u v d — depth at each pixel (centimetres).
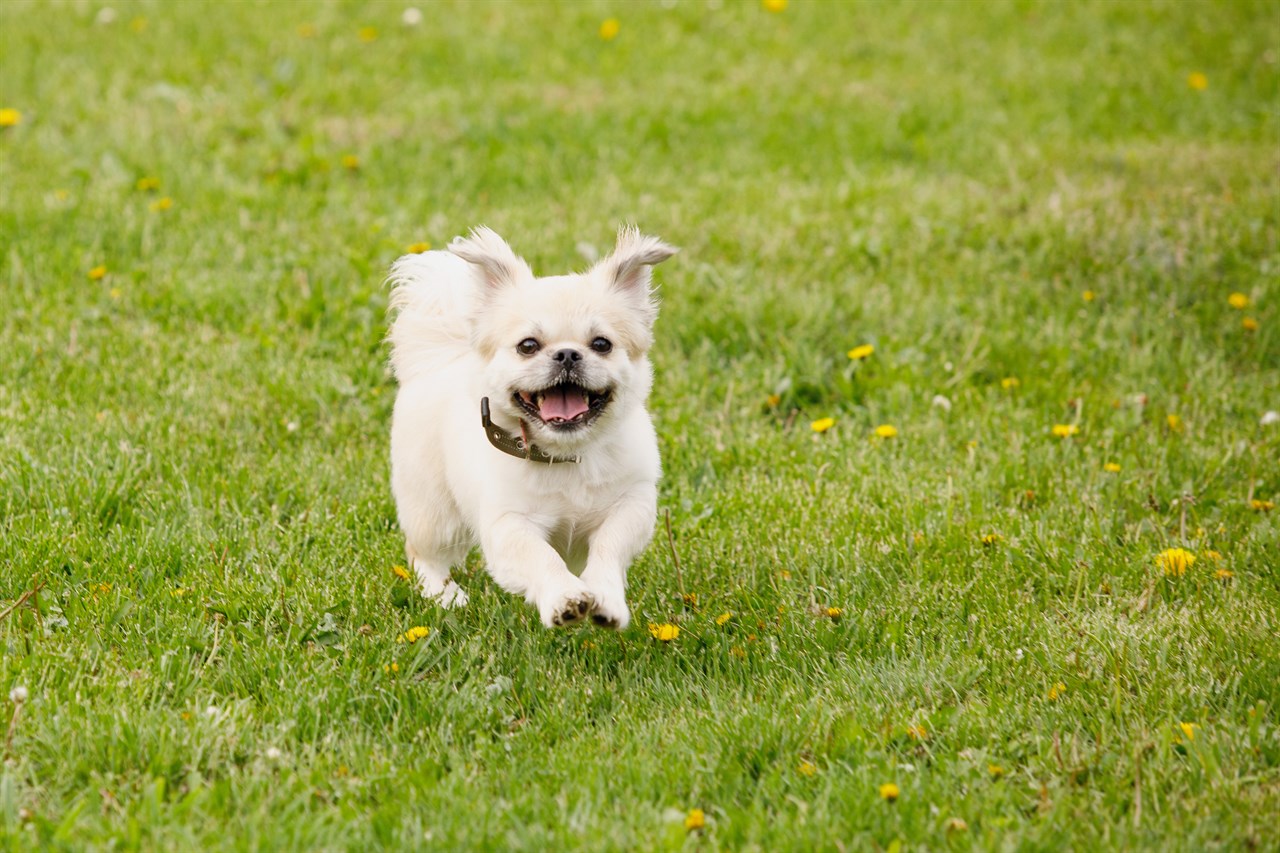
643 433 565
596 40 1548
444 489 603
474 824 427
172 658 516
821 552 642
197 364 830
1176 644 553
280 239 1005
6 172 1107
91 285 923
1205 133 1294
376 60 1440
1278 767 467
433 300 629
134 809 431
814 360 848
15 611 553
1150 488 709
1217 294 930
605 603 496
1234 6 1631
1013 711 502
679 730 488
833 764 467
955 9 1667
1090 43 1558
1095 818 437
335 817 431
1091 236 1012
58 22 1519
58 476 675
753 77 1444
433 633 552
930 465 741
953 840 422
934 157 1227
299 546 639
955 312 911
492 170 1164
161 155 1156
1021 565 627
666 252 550
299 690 502
